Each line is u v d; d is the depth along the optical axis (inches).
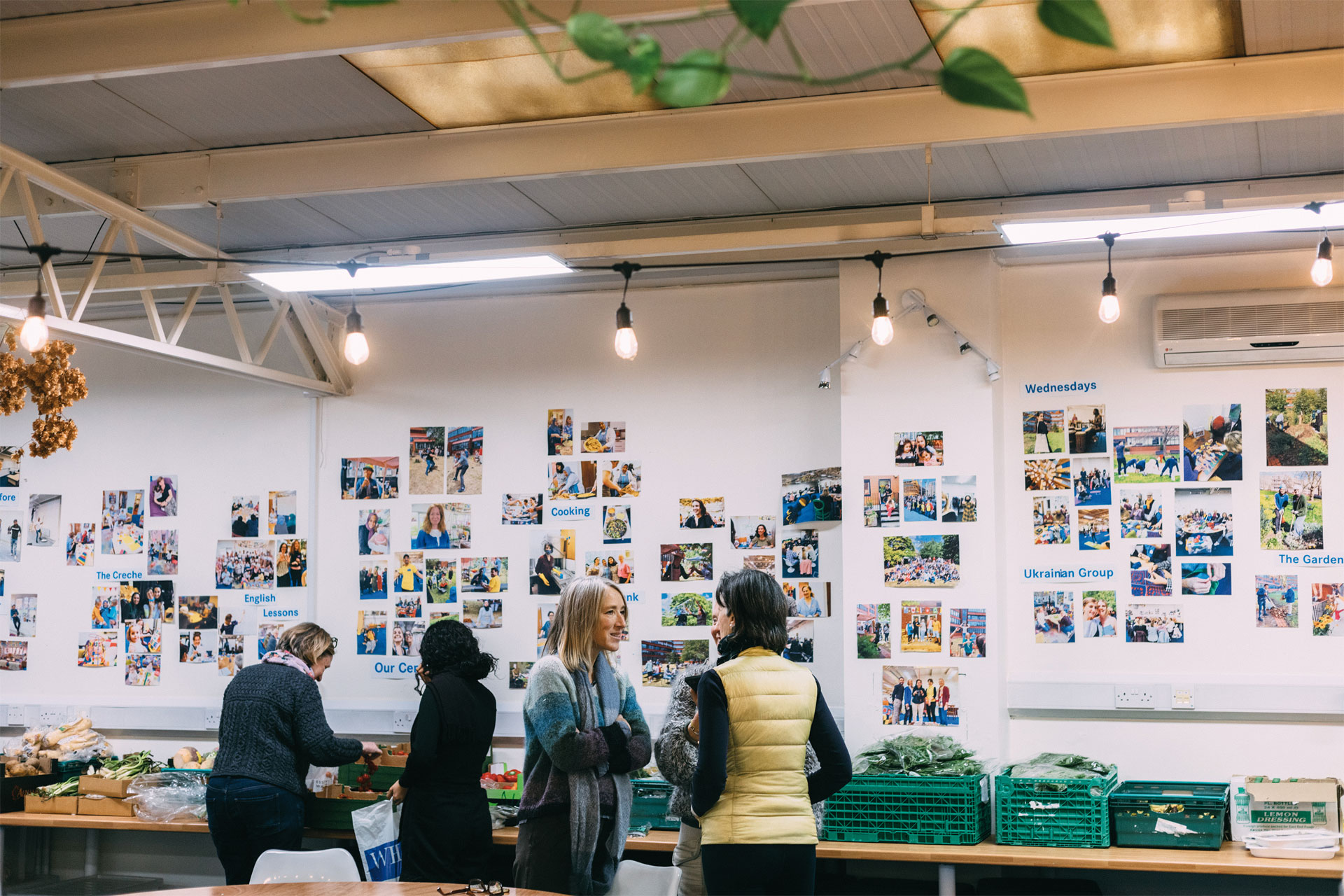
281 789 206.1
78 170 204.7
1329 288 210.4
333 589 260.7
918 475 220.4
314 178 195.2
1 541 283.7
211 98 178.5
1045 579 221.0
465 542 253.9
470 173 188.7
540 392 252.8
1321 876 181.3
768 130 176.2
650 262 240.1
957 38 156.6
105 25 152.8
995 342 222.7
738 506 239.3
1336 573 208.2
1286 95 157.9
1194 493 215.9
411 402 260.2
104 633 275.3
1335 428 210.4
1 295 245.0
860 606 221.0
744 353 242.1
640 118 181.9
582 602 181.0
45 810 242.4
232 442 271.4
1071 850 194.1
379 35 143.7
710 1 136.3
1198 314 215.0
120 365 281.1
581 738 172.6
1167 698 211.9
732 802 141.3
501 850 223.9
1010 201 217.8
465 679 199.5
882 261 192.5
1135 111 163.2
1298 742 207.6
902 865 221.0
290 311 257.1
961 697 214.5
